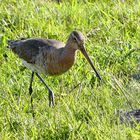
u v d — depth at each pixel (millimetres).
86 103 14070
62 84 15023
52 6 18328
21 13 17500
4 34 16578
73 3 18484
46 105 14117
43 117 13312
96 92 14562
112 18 17953
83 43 13859
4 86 14531
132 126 13070
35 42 14680
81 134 12727
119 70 15828
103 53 16156
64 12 17938
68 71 15367
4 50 16156
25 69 15578
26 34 16797
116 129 12734
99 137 12539
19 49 14945
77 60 15734
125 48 16391
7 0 18203
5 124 13062
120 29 17438
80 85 14820
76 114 13602
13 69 15500
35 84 15086
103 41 16969
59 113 13531
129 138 12609
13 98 14062
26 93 14688
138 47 16547
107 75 15281
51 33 16875
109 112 13766
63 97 14438
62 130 12820
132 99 14375
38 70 14562
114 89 14883
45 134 12742
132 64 16016
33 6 18047
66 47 13953
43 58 14305
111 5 18781
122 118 13414
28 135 12773
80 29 17219
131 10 18203
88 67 15555
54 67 14188
